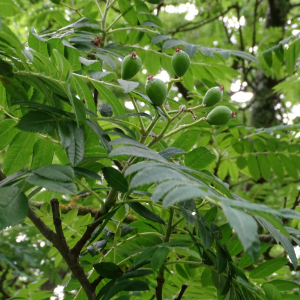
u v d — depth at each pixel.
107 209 0.41
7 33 0.35
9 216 0.33
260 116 1.14
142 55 0.65
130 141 0.37
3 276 0.96
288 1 1.20
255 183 0.96
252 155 0.71
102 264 0.43
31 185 0.35
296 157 0.68
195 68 0.65
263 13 1.39
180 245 0.41
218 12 1.42
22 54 0.39
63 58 0.39
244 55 0.55
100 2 1.18
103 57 0.47
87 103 0.46
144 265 0.44
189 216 0.40
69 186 0.34
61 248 0.40
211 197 0.28
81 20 0.55
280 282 0.43
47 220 0.48
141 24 0.56
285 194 0.86
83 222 0.49
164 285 0.50
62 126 0.39
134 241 0.47
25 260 0.86
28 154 0.45
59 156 0.47
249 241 0.26
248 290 0.41
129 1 0.62
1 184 0.35
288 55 0.65
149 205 0.50
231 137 0.71
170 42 0.53
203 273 0.45
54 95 0.44
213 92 0.42
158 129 0.67
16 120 0.45
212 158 0.46
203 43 1.30
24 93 0.43
